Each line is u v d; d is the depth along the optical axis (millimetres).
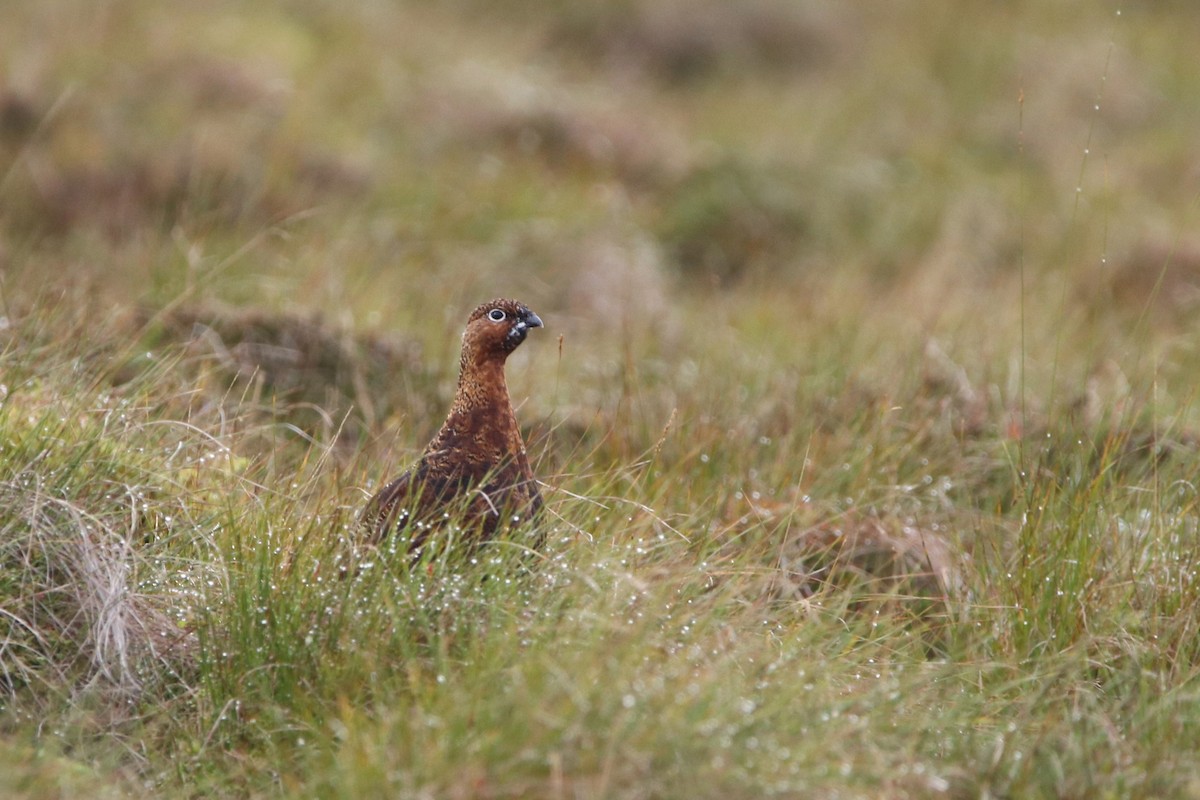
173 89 22203
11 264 15070
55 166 19750
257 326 14164
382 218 19828
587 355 16016
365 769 7383
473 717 7645
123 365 12266
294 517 9812
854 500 11812
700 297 20500
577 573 8695
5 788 7375
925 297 18922
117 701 8555
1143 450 12547
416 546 9266
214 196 19562
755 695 8016
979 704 8797
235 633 8805
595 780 7211
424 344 14766
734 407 13594
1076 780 7996
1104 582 9805
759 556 10328
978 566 10594
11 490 9148
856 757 7840
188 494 10008
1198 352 15438
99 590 8812
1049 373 14852
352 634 8625
